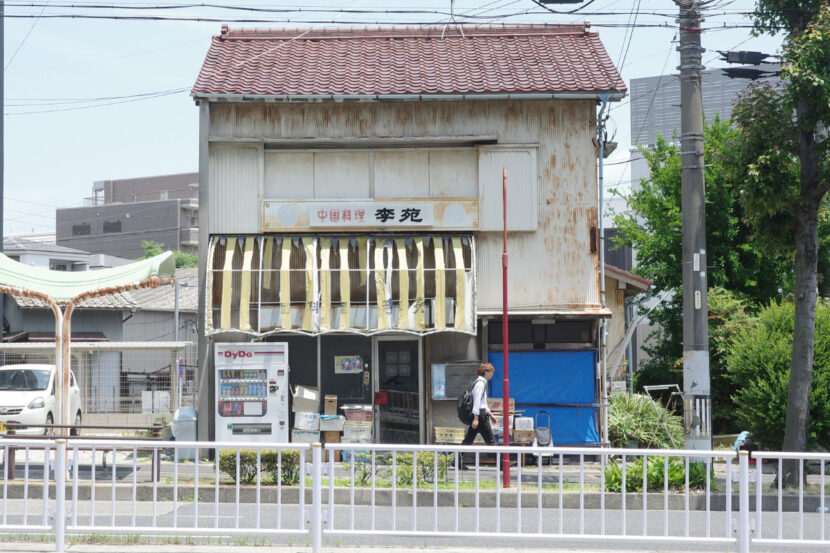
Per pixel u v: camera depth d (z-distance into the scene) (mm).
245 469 12461
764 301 23484
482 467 15102
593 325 16984
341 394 16969
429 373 16906
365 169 17203
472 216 16938
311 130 17219
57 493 8297
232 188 17078
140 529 8391
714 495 12242
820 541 8367
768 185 13305
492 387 16891
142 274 16391
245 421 15977
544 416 16734
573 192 17109
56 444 8320
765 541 8375
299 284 16656
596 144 17078
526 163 17047
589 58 18203
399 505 12039
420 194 17172
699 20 13711
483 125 17172
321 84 17203
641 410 18438
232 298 16516
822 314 16375
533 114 17188
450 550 8641
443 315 16422
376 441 16922
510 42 19141
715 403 20719
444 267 16578
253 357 16094
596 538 8398
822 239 20891
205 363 16672
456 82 17203
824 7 13008
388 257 16719
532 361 16875
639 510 11844
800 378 13523
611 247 32312
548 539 8391
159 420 21250
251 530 8305
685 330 13672
